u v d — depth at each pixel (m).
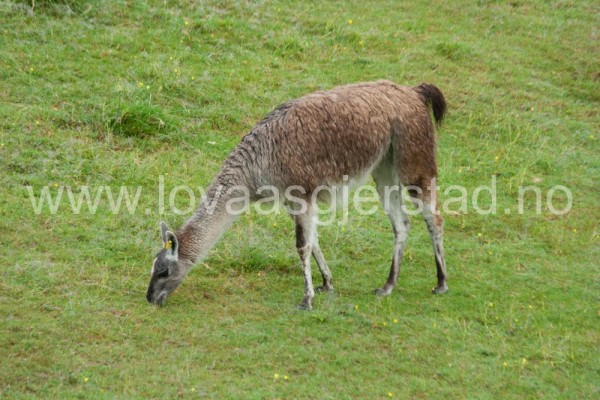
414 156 22.73
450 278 24.52
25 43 33.25
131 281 22.66
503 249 26.36
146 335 20.14
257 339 20.41
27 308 20.67
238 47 36.00
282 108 22.23
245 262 24.38
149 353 19.41
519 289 24.00
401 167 22.80
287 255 25.00
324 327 21.27
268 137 21.77
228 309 21.91
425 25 40.69
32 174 26.78
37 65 32.03
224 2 39.22
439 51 38.34
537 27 41.94
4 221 24.27
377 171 23.59
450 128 33.44
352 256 25.67
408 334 21.19
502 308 22.81
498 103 35.34
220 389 18.12
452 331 21.39
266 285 23.55
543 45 40.47
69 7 35.81
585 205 29.42
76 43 33.78
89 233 24.58
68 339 19.58
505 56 39.03
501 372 19.62
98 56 33.41
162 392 17.81
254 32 37.28
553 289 24.03
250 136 22.11
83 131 29.25
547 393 18.91
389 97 22.80
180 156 29.22
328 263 25.06
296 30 38.12
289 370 19.25
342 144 21.94
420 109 23.00
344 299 22.88
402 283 24.14
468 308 22.77
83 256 23.42
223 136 30.75
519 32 41.38
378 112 22.41
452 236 27.12
